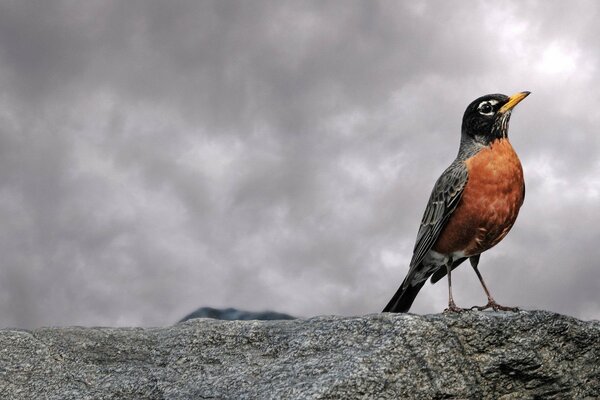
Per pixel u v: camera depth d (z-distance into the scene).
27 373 1.93
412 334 1.88
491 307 1.97
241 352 1.93
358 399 1.84
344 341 1.90
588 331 1.93
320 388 1.84
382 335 1.89
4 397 1.90
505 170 2.01
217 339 1.96
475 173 2.01
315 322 1.95
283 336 1.94
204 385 1.89
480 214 2.01
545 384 1.92
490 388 1.90
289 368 1.89
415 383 1.86
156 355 1.96
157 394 1.90
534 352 1.91
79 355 1.96
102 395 1.90
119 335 1.99
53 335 1.99
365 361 1.86
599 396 1.93
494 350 1.91
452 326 1.90
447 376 1.88
